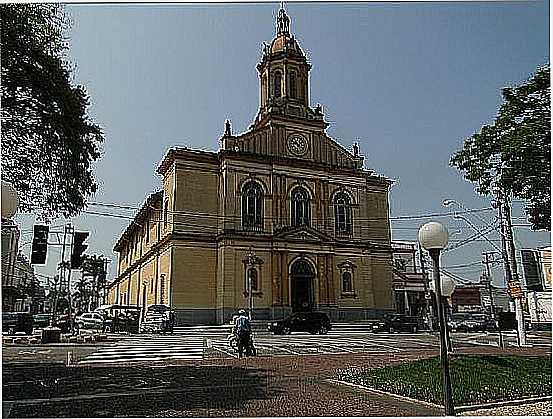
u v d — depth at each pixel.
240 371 16.41
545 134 15.69
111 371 16.36
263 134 48.78
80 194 16.83
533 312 50.75
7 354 22.09
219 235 44.97
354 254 50.16
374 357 21.55
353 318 48.78
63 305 77.81
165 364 18.73
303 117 51.00
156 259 48.75
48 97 14.91
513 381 12.91
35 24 14.52
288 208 48.03
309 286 47.41
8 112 14.84
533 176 16.41
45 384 13.45
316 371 16.31
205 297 43.97
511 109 16.42
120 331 41.38
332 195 50.59
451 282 16.45
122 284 70.50
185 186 45.25
